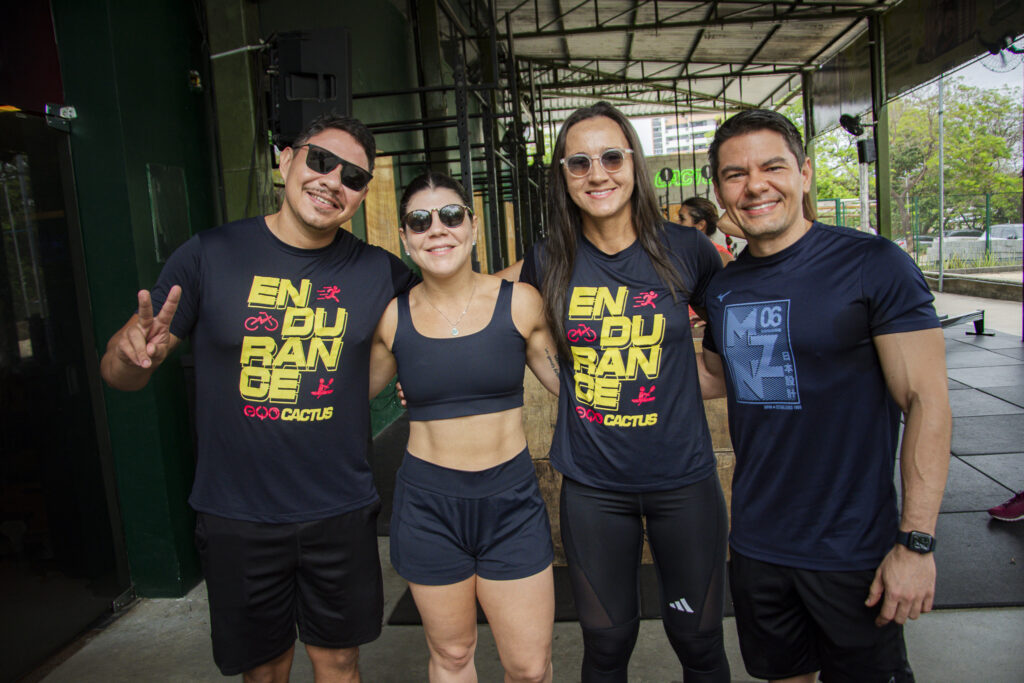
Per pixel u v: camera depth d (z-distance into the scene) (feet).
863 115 41.75
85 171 10.03
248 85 11.81
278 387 6.11
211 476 6.26
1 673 8.38
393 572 11.67
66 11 9.79
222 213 12.18
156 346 5.67
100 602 10.12
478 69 38.73
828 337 5.06
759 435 5.43
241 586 6.24
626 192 6.00
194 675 8.73
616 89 61.16
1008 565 10.05
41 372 9.19
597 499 6.31
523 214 33.50
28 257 9.05
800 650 5.67
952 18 30.81
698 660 6.43
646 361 6.10
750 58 49.26
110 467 10.48
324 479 6.30
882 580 4.97
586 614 6.38
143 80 10.47
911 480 4.85
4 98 8.77
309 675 8.71
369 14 23.31
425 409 6.23
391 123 15.48
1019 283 43.83
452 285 6.15
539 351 6.77
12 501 8.63
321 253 6.33
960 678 7.61
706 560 6.24
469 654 6.51
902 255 4.96
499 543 6.21
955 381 22.76
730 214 5.39
